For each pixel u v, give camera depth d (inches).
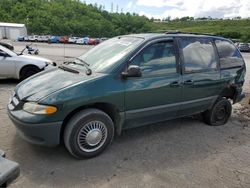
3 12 3474.4
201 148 171.6
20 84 164.2
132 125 164.9
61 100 135.2
